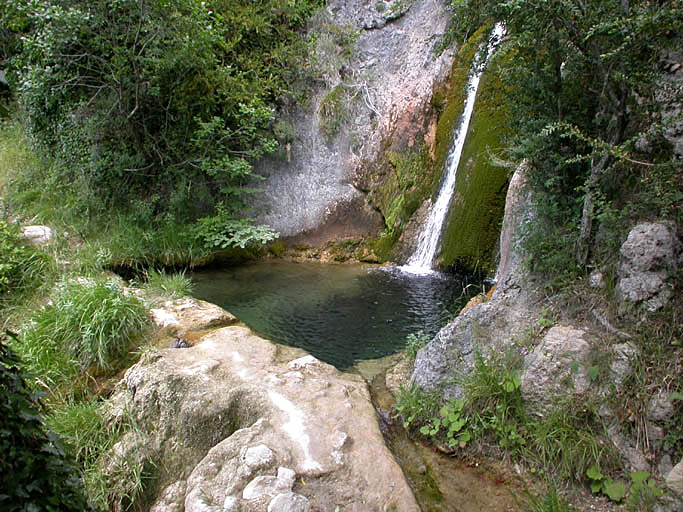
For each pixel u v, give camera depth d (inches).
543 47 121.3
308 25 338.0
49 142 319.6
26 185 301.4
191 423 115.0
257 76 313.1
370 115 316.8
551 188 130.2
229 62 315.3
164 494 105.0
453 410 111.7
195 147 292.0
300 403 116.1
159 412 122.3
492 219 222.2
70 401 137.6
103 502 108.4
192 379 124.0
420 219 284.4
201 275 261.9
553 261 119.8
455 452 107.7
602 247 115.8
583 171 127.4
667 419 88.5
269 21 323.6
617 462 90.9
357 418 112.6
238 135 302.7
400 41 323.6
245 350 146.3
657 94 113.6
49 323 161.3
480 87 238.7
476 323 124.6
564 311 115.4
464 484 98.9
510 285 129.6
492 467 102.5
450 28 153.2
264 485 89.9
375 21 332.5
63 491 58.2
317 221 311.3
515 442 103.0
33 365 144.3
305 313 199.5
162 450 116.3
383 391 134.4
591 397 97.9
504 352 116.6
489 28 148.1
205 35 265.6
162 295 203.2
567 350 104.3
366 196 310.2
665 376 91.6
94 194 286.5
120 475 112.2
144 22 270.2
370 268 277.4
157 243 272.1
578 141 125.3
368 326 184.9
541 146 126.0
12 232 233.5
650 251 100.4
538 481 96.7
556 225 129.0
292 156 319.6
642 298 100.1
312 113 322.0
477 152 233.0
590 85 122.3
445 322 185.6
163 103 293.0
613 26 101.0
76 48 279.3
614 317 104.9
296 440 102.6
